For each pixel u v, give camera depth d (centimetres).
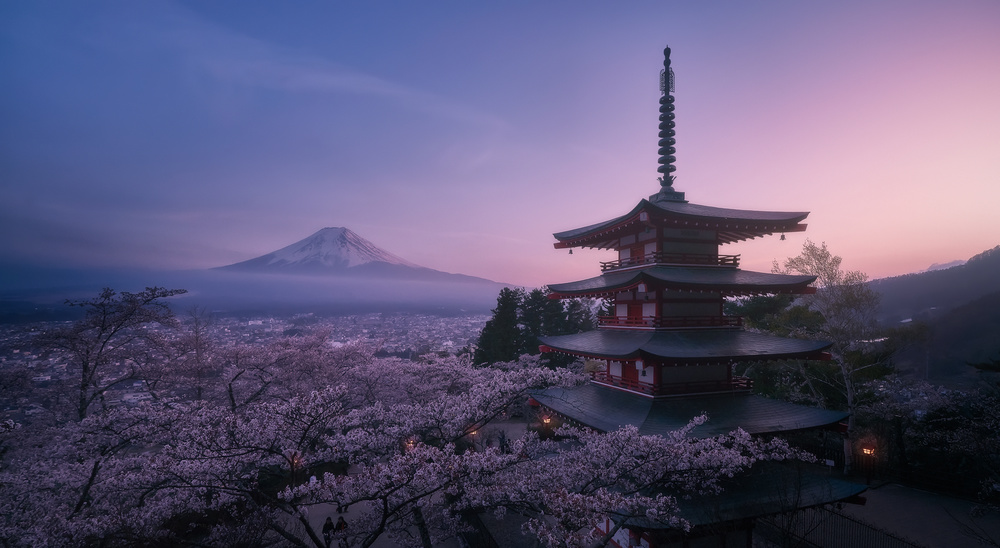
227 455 1420
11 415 2503
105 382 2912
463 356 4412
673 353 2164
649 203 2291
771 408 2295
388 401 3250
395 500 1481
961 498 2566
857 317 3516
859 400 3494
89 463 1745
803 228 2534
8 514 1606
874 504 2503
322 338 4128
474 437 3572
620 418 2209
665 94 2883
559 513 1204
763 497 1889
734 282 2373
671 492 1841
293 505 1401
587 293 2695
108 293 2700
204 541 1714
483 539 2064
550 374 1936
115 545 1556
